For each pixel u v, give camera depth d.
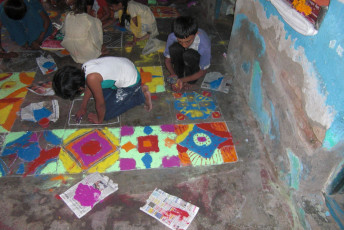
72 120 2.77
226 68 3.58
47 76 3.36
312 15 1.67
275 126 2.33
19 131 2.64
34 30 3.68
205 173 2.35
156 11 4.92
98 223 1.99
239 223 2.02
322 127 1.66
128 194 2.17
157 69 3.52
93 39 3.45
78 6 3.38
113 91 2.62
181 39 2.47
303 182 1.96
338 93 1.49
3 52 3.63
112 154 2.47
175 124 2.78
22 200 2.12
